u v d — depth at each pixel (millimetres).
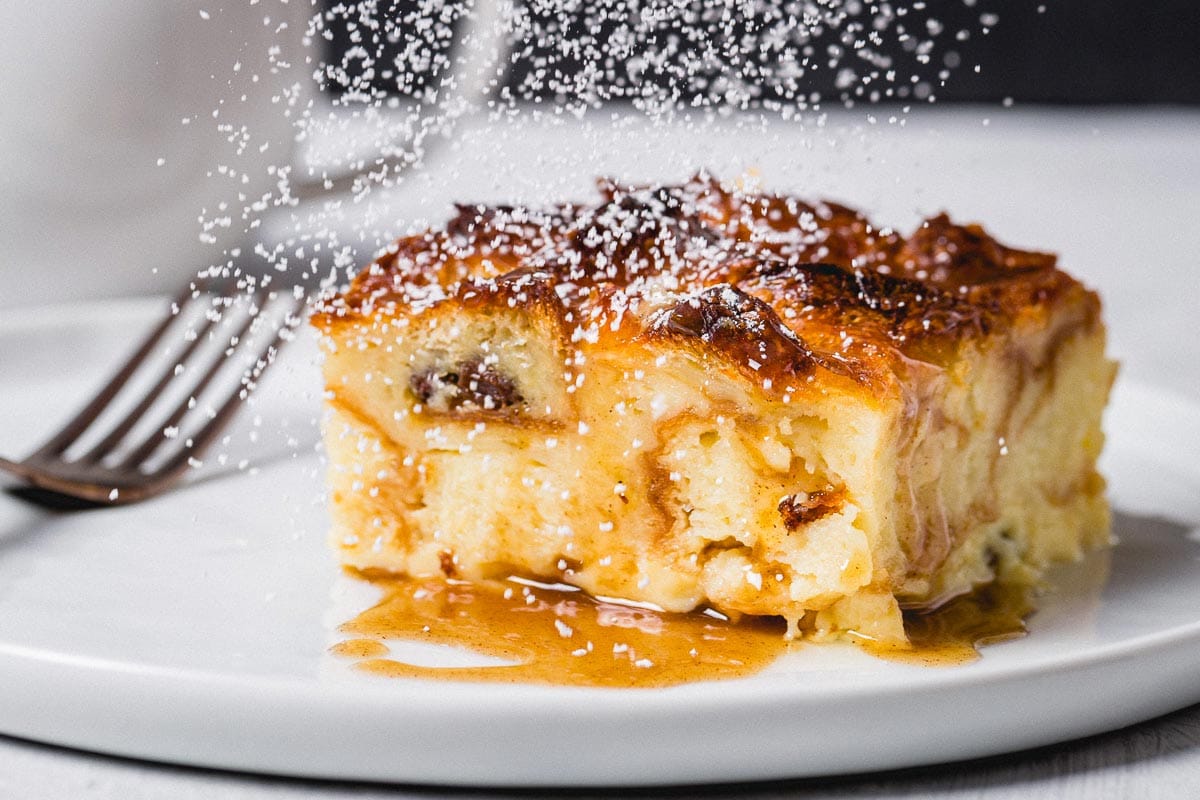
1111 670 514
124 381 646
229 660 525
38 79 709
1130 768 512
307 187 725
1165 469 633
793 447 546
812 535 544
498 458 567
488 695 502
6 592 555
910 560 555
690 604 556
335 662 527
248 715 505
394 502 573
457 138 676
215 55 710
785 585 545
